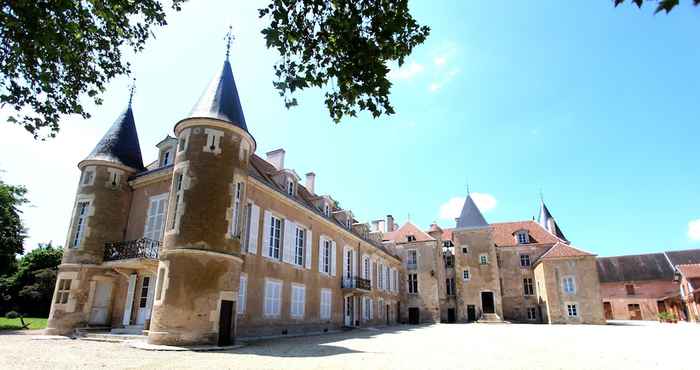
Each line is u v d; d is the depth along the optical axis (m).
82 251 15.84
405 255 38.62
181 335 11.57
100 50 6.84
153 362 8.53
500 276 41.09
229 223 13.45
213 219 13.04
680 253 47.94
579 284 33.47
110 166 17.28
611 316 47.25
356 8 4.49
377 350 12.02
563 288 33.91
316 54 4.78
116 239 16.67
